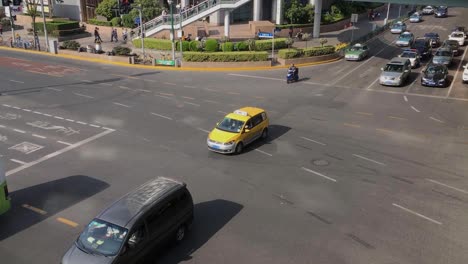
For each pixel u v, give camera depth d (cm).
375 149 2112
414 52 4128
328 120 2564
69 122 2497
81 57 4569
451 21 7175
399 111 2752
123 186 1730
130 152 2069
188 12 4934
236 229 1433
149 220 1223
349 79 3675
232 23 6088
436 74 3381
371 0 3988
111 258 1130
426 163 1950
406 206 1579
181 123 2498
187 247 1337
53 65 4156
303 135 2309
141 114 2664
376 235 1398
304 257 1287
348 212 1536
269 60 4206
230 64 4122
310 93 3216
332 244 1351
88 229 1212
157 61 4188
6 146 2127
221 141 2011
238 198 1634
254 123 2156
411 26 6775
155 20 5031
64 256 1170
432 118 2606
